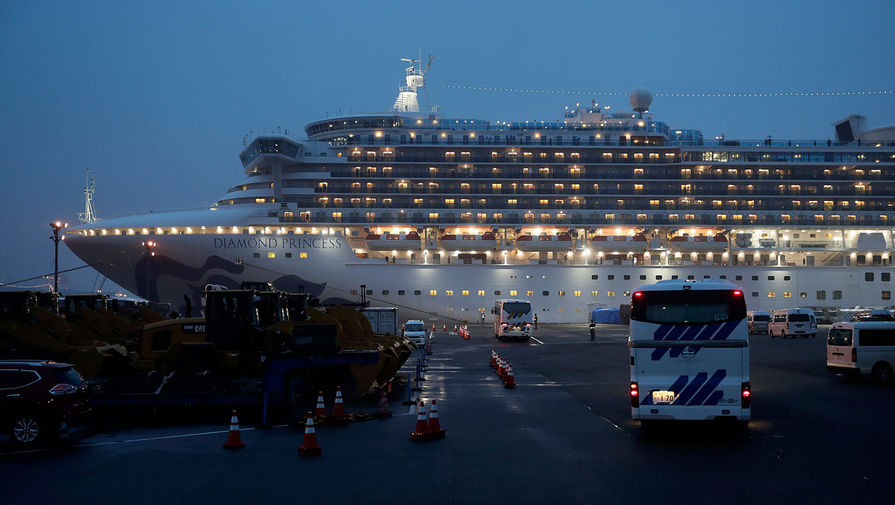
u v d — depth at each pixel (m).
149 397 16.78
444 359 35.78
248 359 18.47
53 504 9.84
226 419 17.52
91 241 62.91
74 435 14.03
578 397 21.53
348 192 65.19
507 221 67.00
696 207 69.12
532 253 69.25
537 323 67.25
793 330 54.25
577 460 12.50
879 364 24.69
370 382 21.11
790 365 31.64
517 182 67.88
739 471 11.56
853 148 69.75
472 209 66.62
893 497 9.92
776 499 9.85
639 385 14.20
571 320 67.94
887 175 70.12
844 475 11.25
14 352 18.11
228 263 62.94
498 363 28.44
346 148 66.44
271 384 17.20
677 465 12.04
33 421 13.55
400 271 65.25
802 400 20.34
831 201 70.12
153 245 59.09
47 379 13.81
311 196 65.31
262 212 63.62
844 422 16.45
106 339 22.36
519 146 67.12
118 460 12.66
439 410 18.83
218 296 18.56
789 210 69.44
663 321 14.20
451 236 66.75
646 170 69.19
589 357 36.88
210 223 62.91
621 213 68.44
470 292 66.44
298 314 25.45
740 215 69.00
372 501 9.88
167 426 16.50
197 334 18.77
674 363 14.11
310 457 12.84
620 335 55.59
